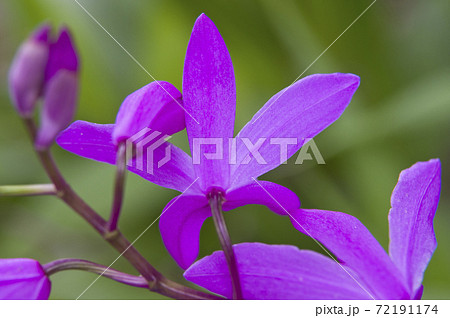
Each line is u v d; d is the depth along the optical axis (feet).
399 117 0.71
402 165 0.72
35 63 0.35
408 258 0.42
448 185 0.79
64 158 0.76
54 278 0.69
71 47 0.35
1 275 0.40
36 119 0.79
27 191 0.38
